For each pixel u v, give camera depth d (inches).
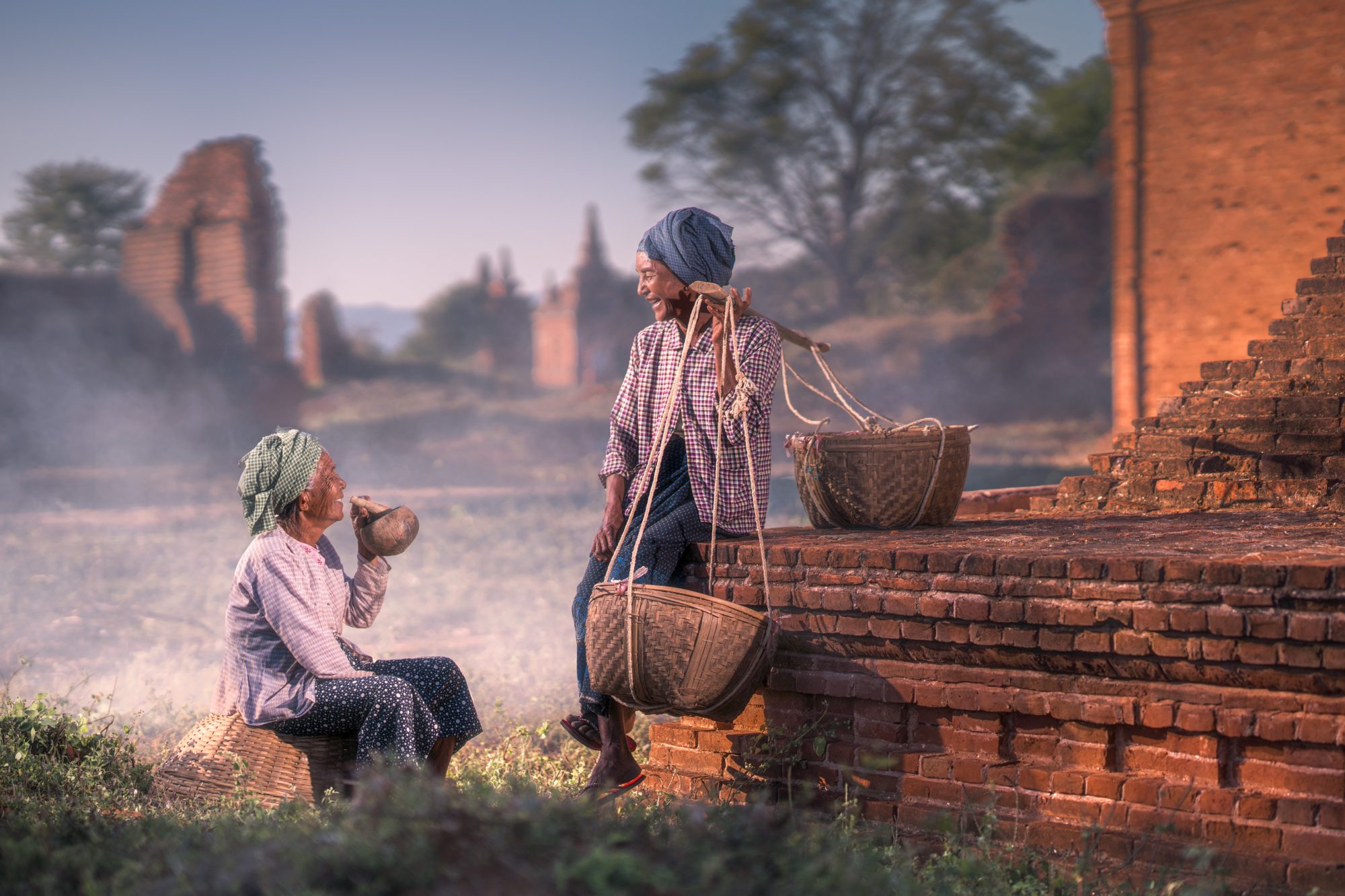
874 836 131.4
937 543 144.9
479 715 217.8
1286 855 117.0
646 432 156.7
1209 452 223.1
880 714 143.2
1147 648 123.0
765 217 1533.0
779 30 1406.3
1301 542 140.9
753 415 152.3
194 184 1285.7
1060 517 189.2
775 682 150.3
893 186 1481.3
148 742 204.7
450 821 95.3
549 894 85.4
